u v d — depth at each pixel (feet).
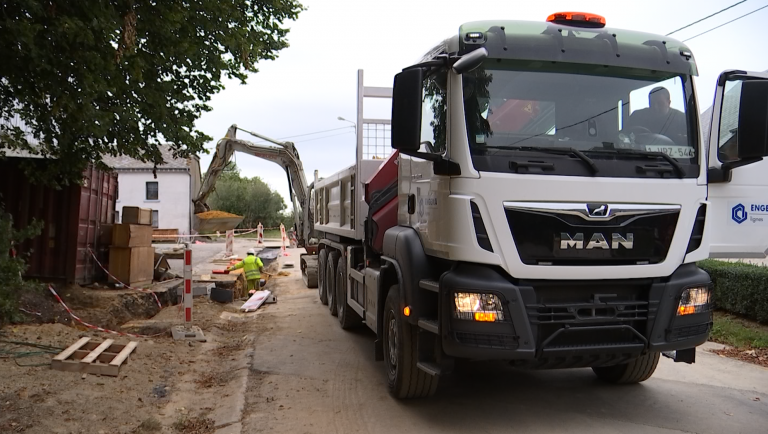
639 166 14.65
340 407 17.52
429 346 16.25
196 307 34.58
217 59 26.20
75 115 20.30
